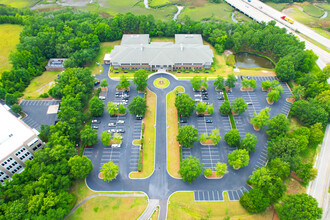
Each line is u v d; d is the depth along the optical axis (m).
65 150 110.38
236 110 138.00
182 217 101.19
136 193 108.69
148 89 159.12
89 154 122.75
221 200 106.12
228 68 178.75
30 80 164.12
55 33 182.50
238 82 166.00
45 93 151.50
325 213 102.62
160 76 169.50
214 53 194.38
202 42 191.00
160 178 114.06
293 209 91.31
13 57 162.38
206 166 118.25
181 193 108.69
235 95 156.00
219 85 153.38
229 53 196.12
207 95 155.12
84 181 112.25
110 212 102.44
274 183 102.81
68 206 98.25
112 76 169.50
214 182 112.50
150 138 130.25
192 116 142.25
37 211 91.75
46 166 104.06
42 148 120.81
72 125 122.56
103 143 121.31
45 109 144.75
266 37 186.62
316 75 158.50
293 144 112.19
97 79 166.62
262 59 193.88
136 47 175.00
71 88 140.62
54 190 99.56
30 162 104.25
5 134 111.31
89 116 140.25
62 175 105.31
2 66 173.00
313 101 137.25
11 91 151.38
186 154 122.88
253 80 153.62
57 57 182.00
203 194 108.25
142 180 113.19
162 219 100.56
